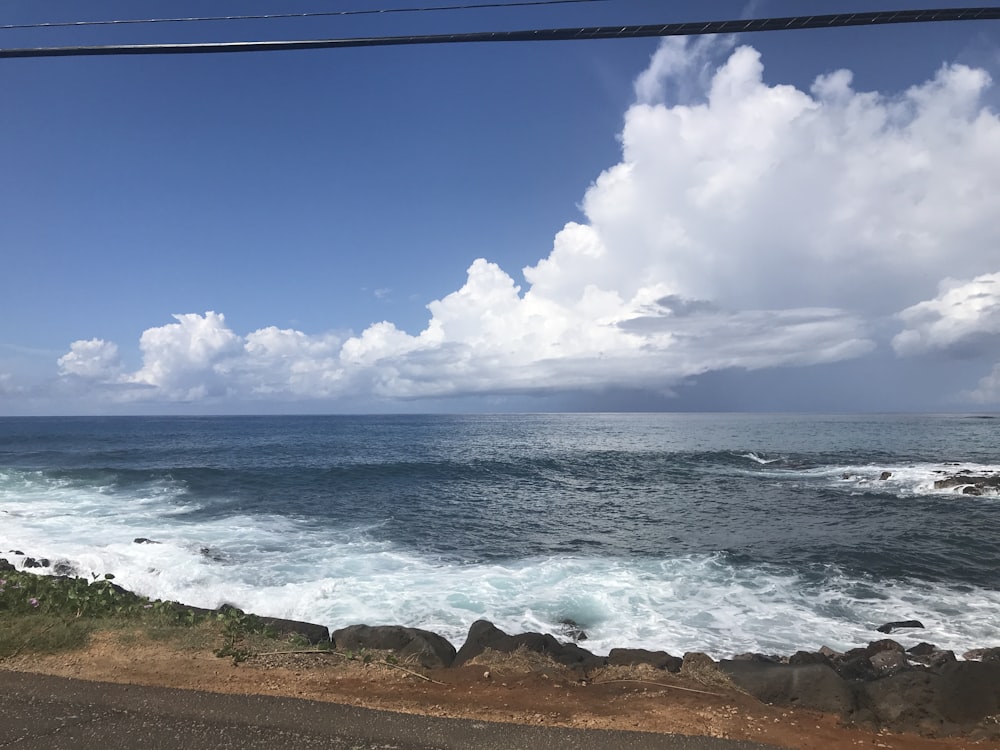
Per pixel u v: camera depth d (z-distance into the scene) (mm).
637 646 8484
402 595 10438
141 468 30234
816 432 80125
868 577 12117
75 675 4555
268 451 44844
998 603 10578
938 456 42250
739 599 10625
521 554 13945
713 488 25828
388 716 3932
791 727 4191
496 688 4715
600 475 30328
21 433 70625
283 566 12281
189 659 5012
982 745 4195
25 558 11922
